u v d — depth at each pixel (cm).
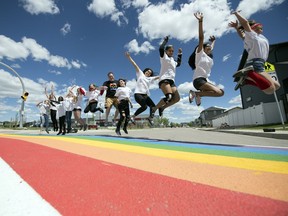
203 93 507
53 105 1068
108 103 855
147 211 104
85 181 155
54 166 206
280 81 2094
